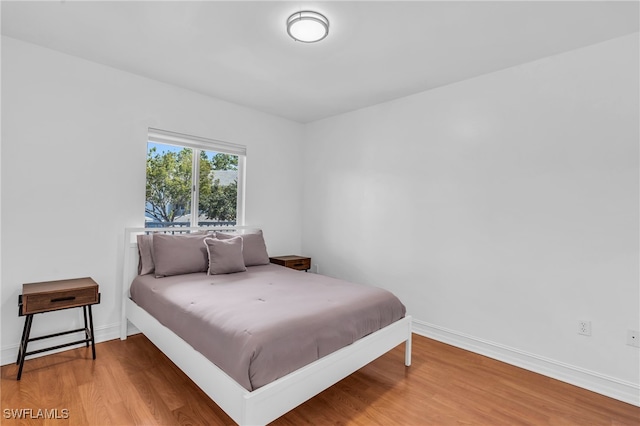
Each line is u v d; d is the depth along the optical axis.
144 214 3.03
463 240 2.91
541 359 2.45
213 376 1.66
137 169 2.98
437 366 2.52
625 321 2.13
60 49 2.52
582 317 2.29
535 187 2.51
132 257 2.93
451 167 2.99
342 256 3.96
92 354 2.51
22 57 2.40
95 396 1.98
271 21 2.07
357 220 3.80
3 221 2.35
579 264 2.31
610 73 2.20
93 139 2.73
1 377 2.17
